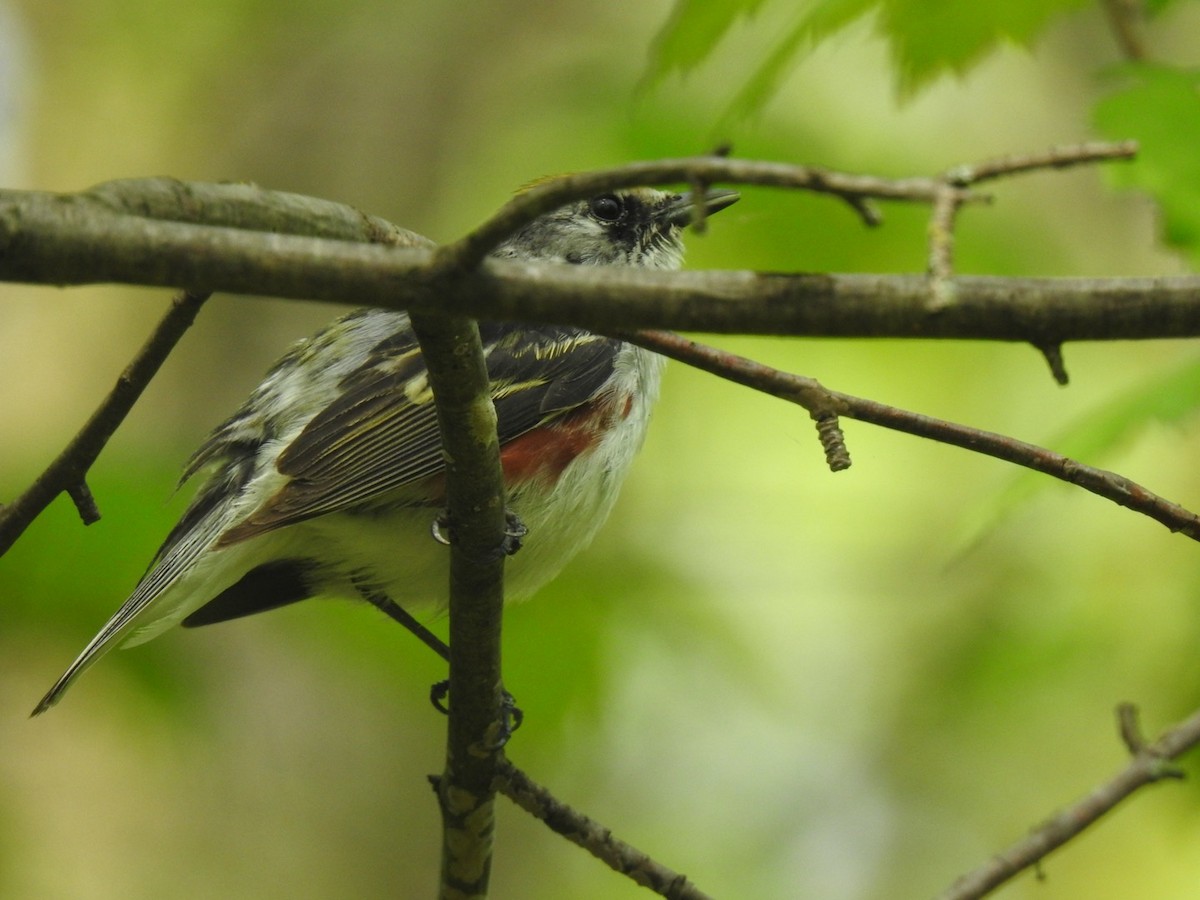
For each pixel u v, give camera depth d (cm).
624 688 1156
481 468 527
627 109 1151
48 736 1241
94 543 946
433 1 1479
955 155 1472
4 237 370
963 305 405
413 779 1322
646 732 1353
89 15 1471
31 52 1479
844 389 1429
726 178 366
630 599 1184
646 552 1236
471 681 590
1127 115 713
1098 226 1528
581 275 404
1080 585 1182
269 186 1470
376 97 1484
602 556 1213
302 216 458
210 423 1347
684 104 1133
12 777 1227
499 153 1260
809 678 1455
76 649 936
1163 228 694
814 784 1452
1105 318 408
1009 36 713
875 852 1445
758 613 1423
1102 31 1514
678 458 1456
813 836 1446
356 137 1476
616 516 1340
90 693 988
